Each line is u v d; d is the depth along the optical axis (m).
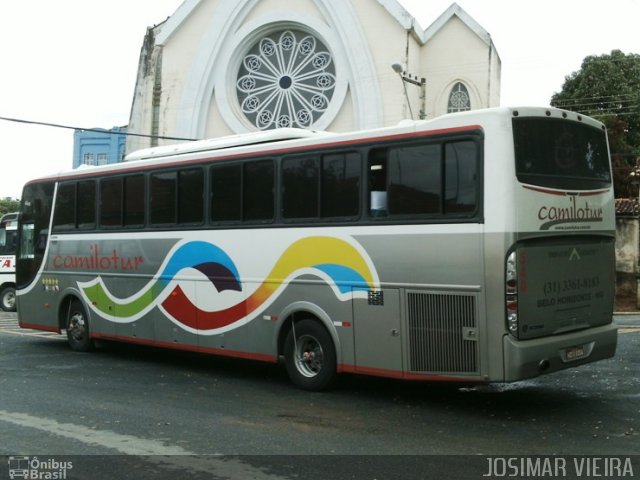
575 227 7.74
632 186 30.62
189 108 34.66
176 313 10.63
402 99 30.45
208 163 10.20
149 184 11.15
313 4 32.53
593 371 10.36
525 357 7.03
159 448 6.29
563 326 7.59
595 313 8.10
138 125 36.16
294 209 9.06
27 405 8.12
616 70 45.69
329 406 8.06
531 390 8.97
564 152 7.72
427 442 6.46
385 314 8.00
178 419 7.41
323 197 8.74
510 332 7.05
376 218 8.15
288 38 33.38
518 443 6.42
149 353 12.62
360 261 8.27
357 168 8.39
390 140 8.07
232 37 34.12
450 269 7.41
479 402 8.26
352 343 8.36
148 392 8.93
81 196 12.58
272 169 9.35
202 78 34.44
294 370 9.08
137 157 12.05
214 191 10.10
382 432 6.85
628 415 7.55
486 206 7.16
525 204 7.16
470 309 7.25
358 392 8.87
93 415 7.60
